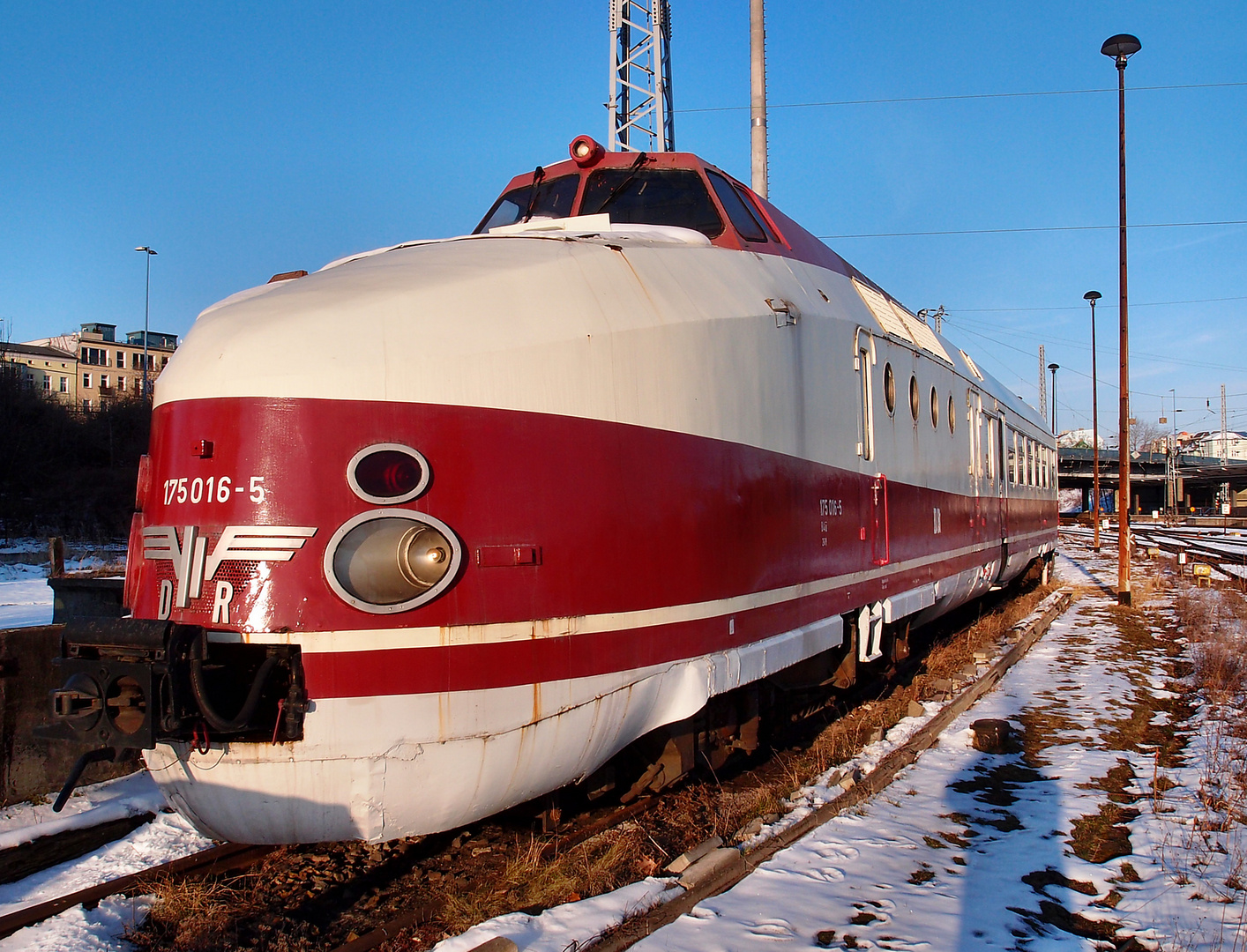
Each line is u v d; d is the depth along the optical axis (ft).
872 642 25.03
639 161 21.52
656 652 15.16
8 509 111.04
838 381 22.67
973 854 17.07
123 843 17.11
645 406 15.35
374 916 14.19
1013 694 31.27
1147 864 16.67
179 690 11.89
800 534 19.99
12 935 13.50
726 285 18.31
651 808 18.10
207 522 12.58
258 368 12.71
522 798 14.08
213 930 13.60
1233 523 230.27
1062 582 75.66
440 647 12.62
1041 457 63.62
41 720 19.24
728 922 13.53
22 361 242.99
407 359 12.91
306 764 12.30
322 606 12.25
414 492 12.66
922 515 29.76
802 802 19.02
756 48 41.93
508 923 13.12
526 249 15.44
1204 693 30.94
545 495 13.75
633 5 72.95
